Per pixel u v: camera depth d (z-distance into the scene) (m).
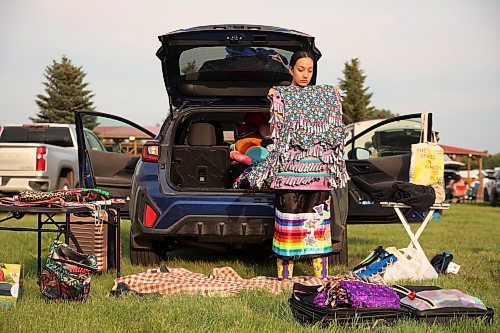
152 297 4.86
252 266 6.75
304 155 5.25
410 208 6.48
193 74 6.81
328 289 4.18
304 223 5.35
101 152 7.28
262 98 6.88
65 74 59.94
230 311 4.38
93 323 4.14
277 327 4.02
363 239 10.16
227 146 6.43
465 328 3.91
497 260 7.65
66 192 5.38
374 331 3.84
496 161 80.94
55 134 15.62
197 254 7.81
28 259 6.87
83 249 5.98
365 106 61.47
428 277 6.05
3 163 13.82
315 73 6.93
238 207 5.80
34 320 4.18
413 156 6.42
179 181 6.39
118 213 5.61
